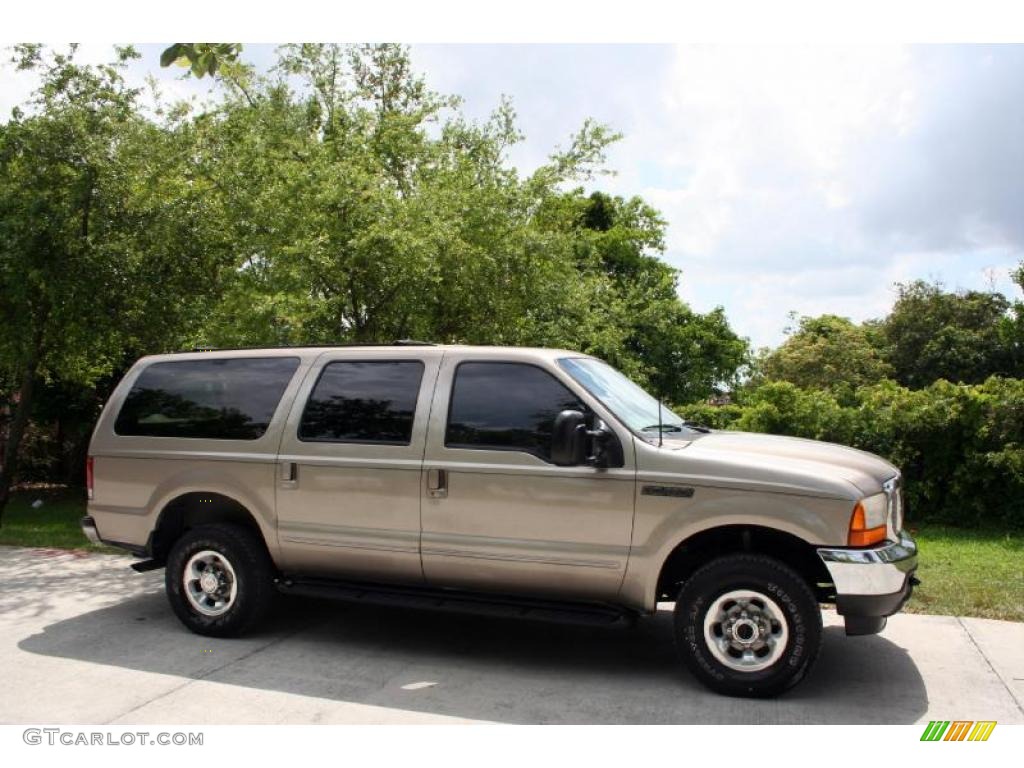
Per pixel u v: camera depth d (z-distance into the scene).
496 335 10.29
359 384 5.62
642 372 12.75
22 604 6.82
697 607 4.69
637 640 5.81
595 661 5.37
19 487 15.98
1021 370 37.84
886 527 4.66
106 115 10.45
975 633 5.75
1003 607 6.26
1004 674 5.01
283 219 9.32
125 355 13.97
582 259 12.70
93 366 13.37
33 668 5.26
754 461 4.66
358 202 9.21
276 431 5.73
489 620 6.31
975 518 9.75
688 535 4.68
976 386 10.47
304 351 5.93
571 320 10.96
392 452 5.35
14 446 11.74
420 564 5.30
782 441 5.42
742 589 4.61
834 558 4.42
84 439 15.77
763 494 4.56
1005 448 9.49
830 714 4.43
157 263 10.95
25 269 10.09
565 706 4.59
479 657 5.46
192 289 11.26
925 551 8.30
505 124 10.97
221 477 5.82
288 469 5.62
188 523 6.32
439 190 9.69
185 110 11.01
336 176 9.16
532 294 10.29
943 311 39.81
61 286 10.21
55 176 10.59
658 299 27.34
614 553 4.82
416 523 5.26
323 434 5.61
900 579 4.51
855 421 10.30
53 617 6.42
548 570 4.98
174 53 6.77
